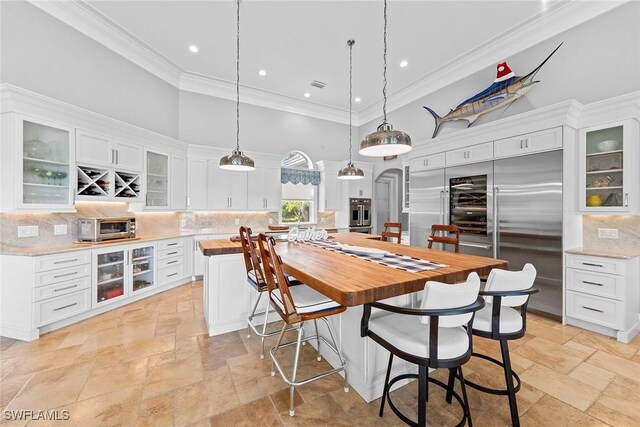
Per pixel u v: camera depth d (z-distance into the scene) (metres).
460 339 1.22
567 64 3.07
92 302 2.93
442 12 3.08
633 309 2.53
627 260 2.40
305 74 4.52
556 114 2.74
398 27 3.34
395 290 1.27
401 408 1.62
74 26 3.16
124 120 3.75
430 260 1.86
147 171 3.87
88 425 1.48
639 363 2.06
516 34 3.42
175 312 3.10
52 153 2.81
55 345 2.33
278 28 3.38
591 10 2.89
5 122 2.46
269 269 1.71
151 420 1.52
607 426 1.47
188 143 4.68
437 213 3.95
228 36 3.54
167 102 4.39
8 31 2.66
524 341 2.41
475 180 3.47
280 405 1.65
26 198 2.62
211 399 1.69
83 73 3.27
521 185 3.02
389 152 2.35
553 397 1.70
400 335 1.25
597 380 1.86
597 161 2.78
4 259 2.49
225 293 2.60
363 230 6.18
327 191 5.88
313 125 6.00
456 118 4.17
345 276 1.41
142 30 3.44
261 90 5.15
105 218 3.27
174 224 4.62
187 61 4.16
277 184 5.37
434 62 4.12
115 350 2.26
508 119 3.07
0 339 2.44
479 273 1.62
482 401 1.67
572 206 2.82
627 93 2.65
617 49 2.74
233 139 5.11
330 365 2.07
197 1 2.95
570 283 2.72
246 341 2.43
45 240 2.91
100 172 3.26
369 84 4.86
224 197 4.81
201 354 2.21
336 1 2.93
